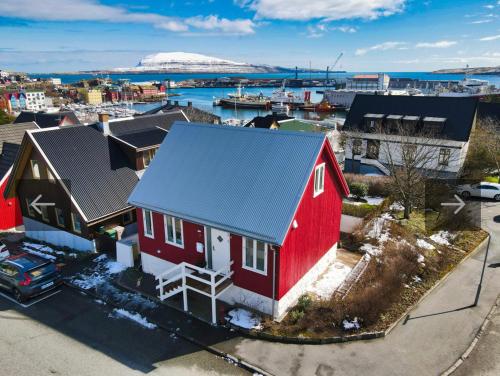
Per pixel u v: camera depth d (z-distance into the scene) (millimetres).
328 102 148000
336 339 15414
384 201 27062
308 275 18938
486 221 27781
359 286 18891
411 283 19500
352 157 44250
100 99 185250
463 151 38219
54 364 14531
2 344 15758
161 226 19328
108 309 18219
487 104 50969
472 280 20047
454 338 15609
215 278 17859
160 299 18406
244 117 128125
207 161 19109
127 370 14188
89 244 24062
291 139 17844
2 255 24250
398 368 14039
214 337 15875
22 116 49656
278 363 14359
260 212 15984
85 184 24719
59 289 20141
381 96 46094
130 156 28047
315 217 18422
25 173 26062
